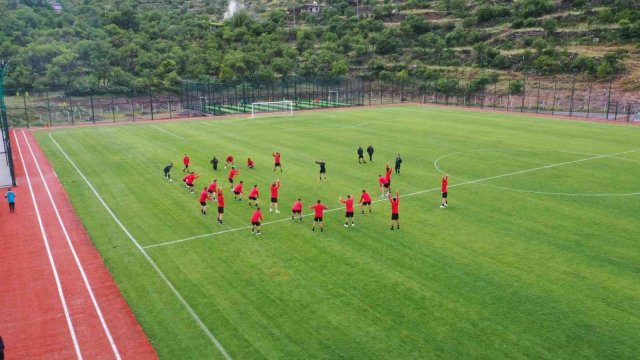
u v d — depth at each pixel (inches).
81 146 2172.7
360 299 804.6
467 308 773.9
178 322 745.6
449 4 5615.2
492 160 1802.4
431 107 3494.1
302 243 1043.9
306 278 881.5
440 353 658.8
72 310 791.7
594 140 2180.1
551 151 1950.1
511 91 3782.0
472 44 4771.2
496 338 692.7
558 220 1178.6
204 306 790.5
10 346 695.1
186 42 4817.9
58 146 2190.0
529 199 1346.0
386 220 1183.6
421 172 1635.1
